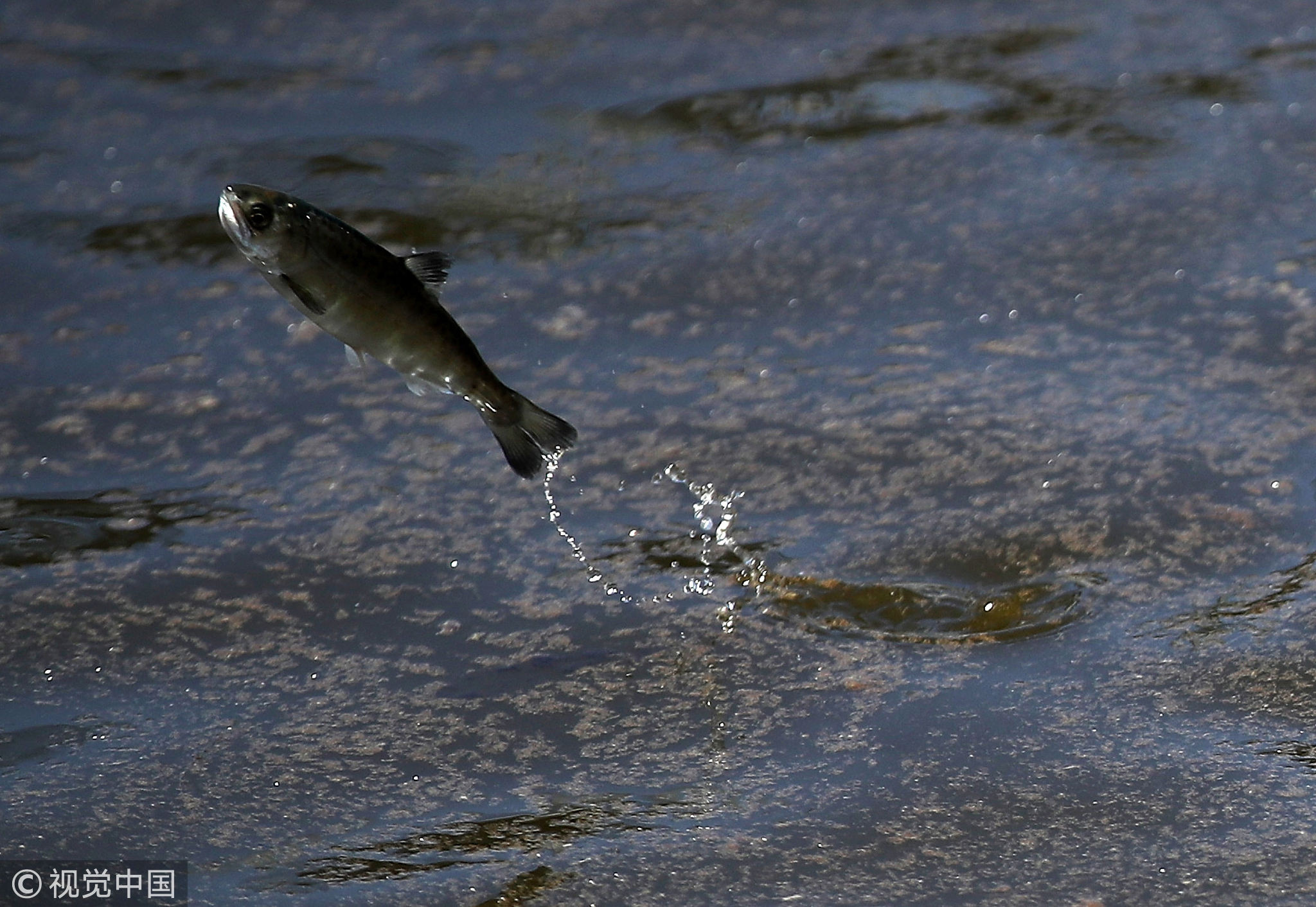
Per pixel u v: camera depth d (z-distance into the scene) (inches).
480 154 596.7
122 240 535.2
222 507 388.2
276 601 350.6
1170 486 383.6
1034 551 361.1
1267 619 333.1
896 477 394.3
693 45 703.1
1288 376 433.1
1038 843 273.1
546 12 749.3
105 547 370.9
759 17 735.7
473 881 266.8
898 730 304.3
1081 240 520.7
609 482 398.3
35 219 547.2
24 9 749.3
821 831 277.7
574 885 265.3
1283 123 607.8
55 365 458.6
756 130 616.4
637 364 456.4
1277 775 287.3
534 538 374.6
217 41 712.4
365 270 273.0
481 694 319.3
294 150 597.3
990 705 310.7
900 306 485.7
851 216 545.0
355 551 369.4
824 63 677.9
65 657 331.3
